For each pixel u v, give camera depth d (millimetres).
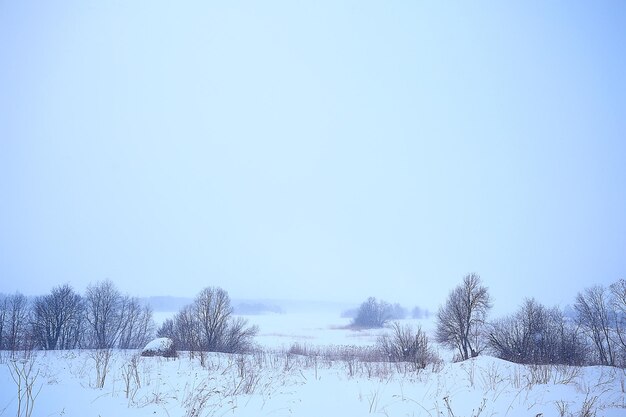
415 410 8977
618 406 9797
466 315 41281
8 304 45438
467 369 15172
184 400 9445
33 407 8297
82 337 46406
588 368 16812
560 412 8977
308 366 18859
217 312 43062
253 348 42562
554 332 35094
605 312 38375
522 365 16406
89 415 7887
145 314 52156
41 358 17891
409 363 21188
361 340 59000
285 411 8641
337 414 8492
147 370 14461
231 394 10438
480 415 8688
